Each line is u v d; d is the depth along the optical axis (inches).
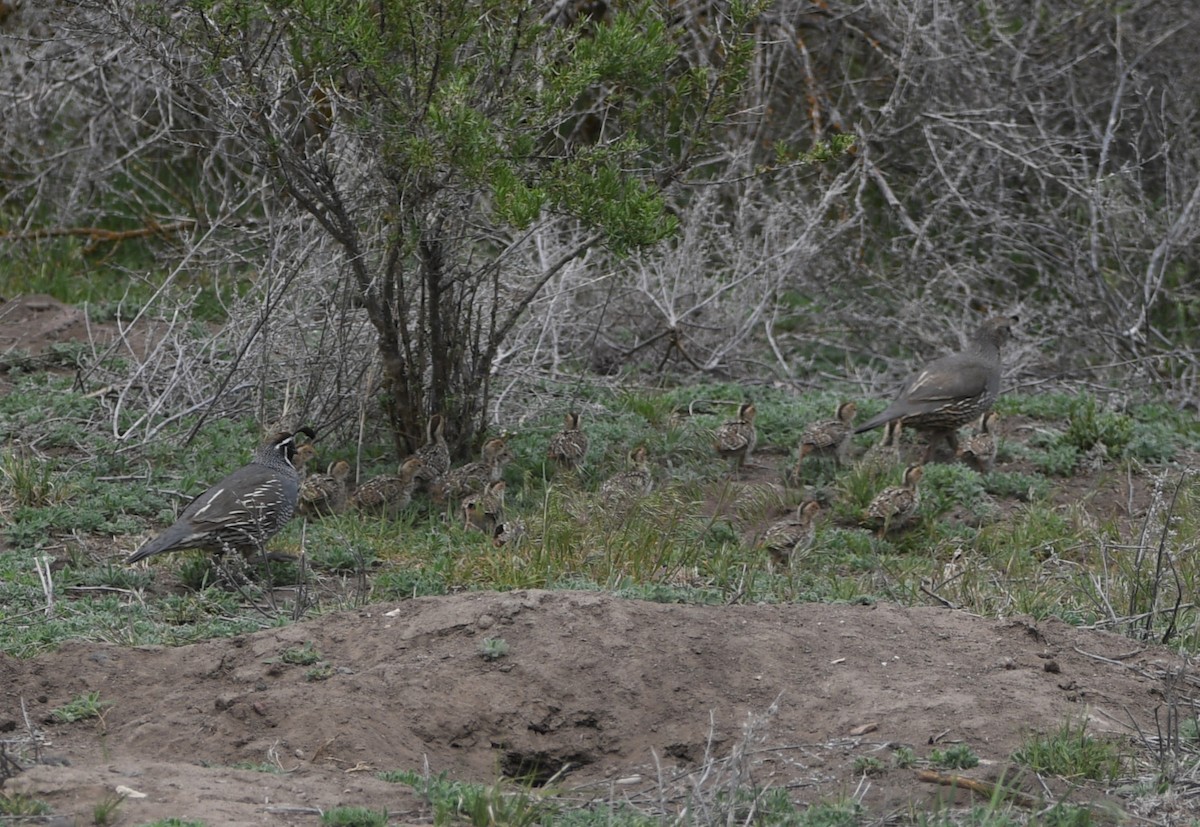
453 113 561.3
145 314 844.6
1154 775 383.6
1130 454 757.3
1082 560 632.4
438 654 445.1
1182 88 1051.9
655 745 418.6
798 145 1045.2
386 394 679.7
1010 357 914.1
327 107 717.3
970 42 989.2
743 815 360.2
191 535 536.7
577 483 675.4
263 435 689.6
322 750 398.3
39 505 617.3
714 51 959.6
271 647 451.5
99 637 473.7
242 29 575.5
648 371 897.5
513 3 592.7
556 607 465.1
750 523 662.5
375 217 661.3
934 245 972.6
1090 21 1045.8
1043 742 393.4
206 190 982.4
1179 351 908.0
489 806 353.7
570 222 845.2
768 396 839.1
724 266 948.6
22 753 382.6
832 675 443.8
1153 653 475.5
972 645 465.7
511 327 695.7
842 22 1051.9
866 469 698.2
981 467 730.2
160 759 392.5
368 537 602.2
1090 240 957.2
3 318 847.1
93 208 1008.9
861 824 353.1
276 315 713.6
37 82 977.5
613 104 675.4
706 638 456.1
